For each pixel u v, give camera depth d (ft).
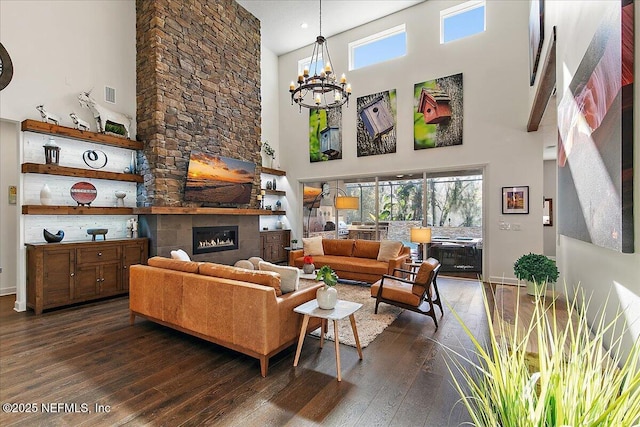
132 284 11.54
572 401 2.34
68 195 14.98
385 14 22.47
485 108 19.29
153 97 16.62
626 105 4.01
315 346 9.84
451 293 16.26
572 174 6.86
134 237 16.81
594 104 5.20
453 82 20.24
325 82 15.39
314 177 26.50
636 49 3.89
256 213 21.88
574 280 8.18
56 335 10.57
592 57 5.27
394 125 22.45
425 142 21.21
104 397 7.03
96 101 15.96
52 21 14.44
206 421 6.24
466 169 20.07
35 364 8.54
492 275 19.04
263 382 7.69
